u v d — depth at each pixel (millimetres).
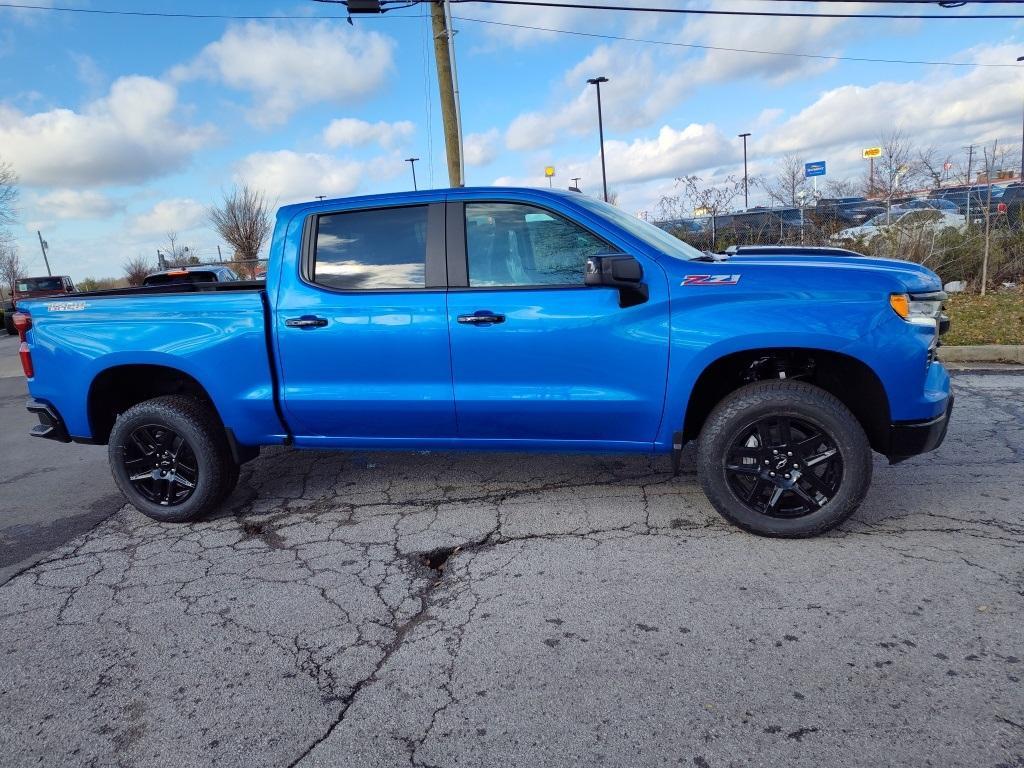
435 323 3678
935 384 3416
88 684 2662
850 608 2875
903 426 3334
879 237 12500
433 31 14273
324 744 2262
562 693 2441
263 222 30203
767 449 3461
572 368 3582
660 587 3139
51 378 4238
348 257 3855
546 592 3160
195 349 3988
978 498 3984
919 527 3627
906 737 2135
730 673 2498
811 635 2701
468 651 2736
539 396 3635
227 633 2975
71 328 4152
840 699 2326
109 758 2254
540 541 3707
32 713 2506
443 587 3281
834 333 3260
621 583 3199
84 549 3986
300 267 3898
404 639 2854
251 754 2236
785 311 3307
